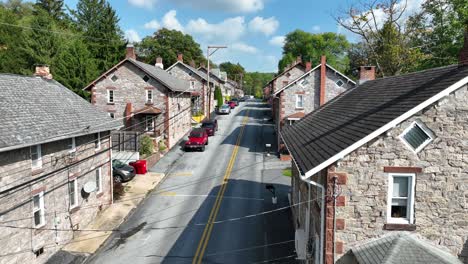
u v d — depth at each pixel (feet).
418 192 38.32
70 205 64.75
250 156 123.54
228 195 86.43
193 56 328.08
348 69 264.72
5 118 53.47
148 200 83.61
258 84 577.43
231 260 56.39
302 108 130.11
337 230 39.34
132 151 110.11
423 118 37.45
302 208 58.34
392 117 38.24
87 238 64.75
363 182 38.75
